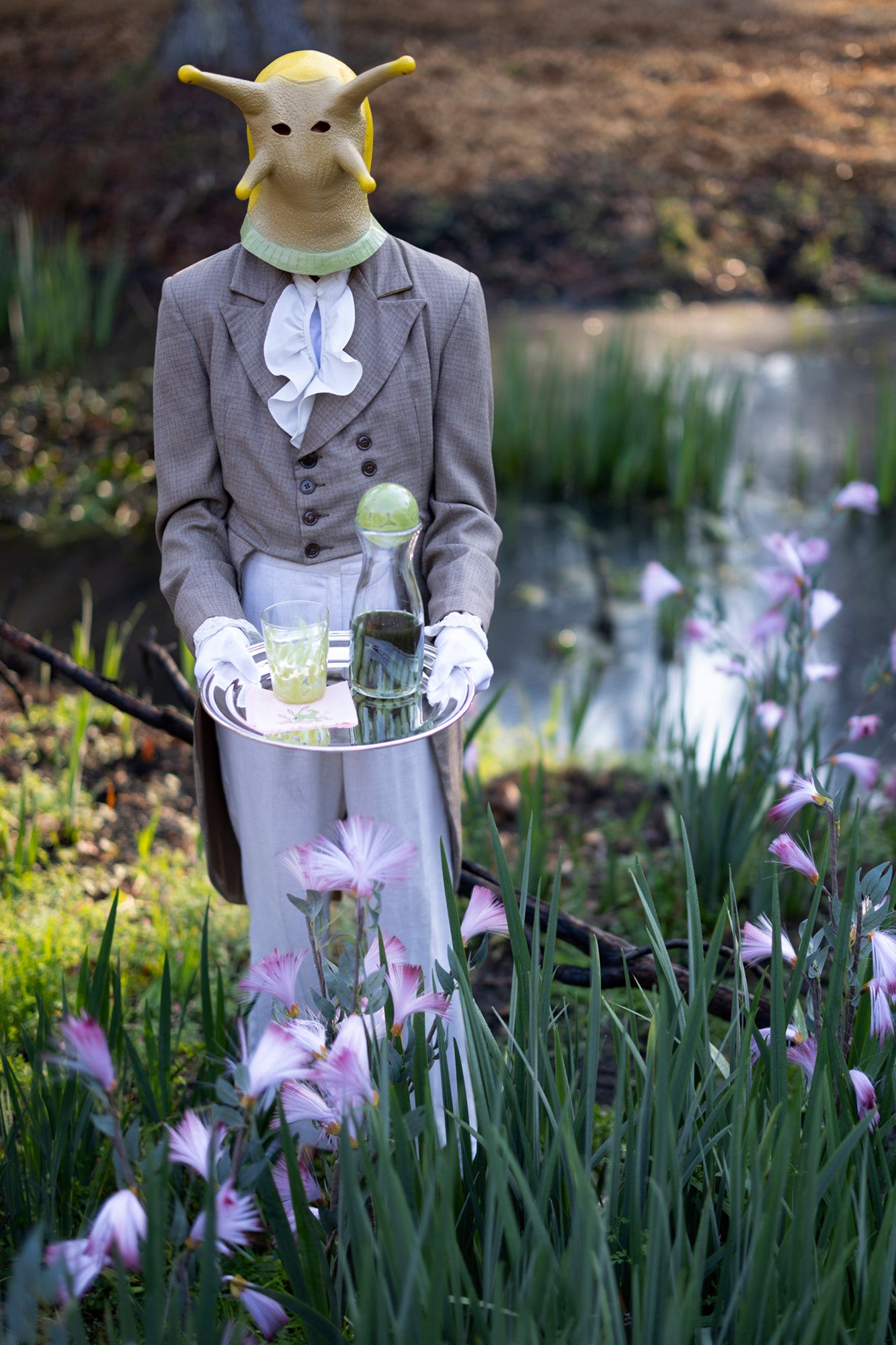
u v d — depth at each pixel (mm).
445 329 1991
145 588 5871
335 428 1942
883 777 3617
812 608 3045
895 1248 1438
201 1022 2623
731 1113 1686
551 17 16219
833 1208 1567
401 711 1763
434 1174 1428
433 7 16188
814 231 11000
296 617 1808
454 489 2041
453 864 2137
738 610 5773
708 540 6543
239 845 2238
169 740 4141
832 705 4965
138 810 3717
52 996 2598
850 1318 1542
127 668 5145
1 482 6754
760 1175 1468
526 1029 1734
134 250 10430
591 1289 1391
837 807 3076
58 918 2959
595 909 3314
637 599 6004
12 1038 2426
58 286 8227
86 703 3471
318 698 1806
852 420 7844
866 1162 1639
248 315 1948
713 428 6859
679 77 14148
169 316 1975
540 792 3123
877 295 10398
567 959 3014
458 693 1808
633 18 16250
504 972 3047
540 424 7195
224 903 3195
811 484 7039
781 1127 1562
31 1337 1422
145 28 14125
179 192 10914
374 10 15836
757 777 3229
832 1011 1700
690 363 7285
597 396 6926
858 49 15102
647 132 12344
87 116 11844
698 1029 1612
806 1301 1434
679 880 3301
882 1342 1441
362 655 1746
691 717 4980
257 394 1960
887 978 1673
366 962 1687
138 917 3098
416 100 12930
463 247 10773
